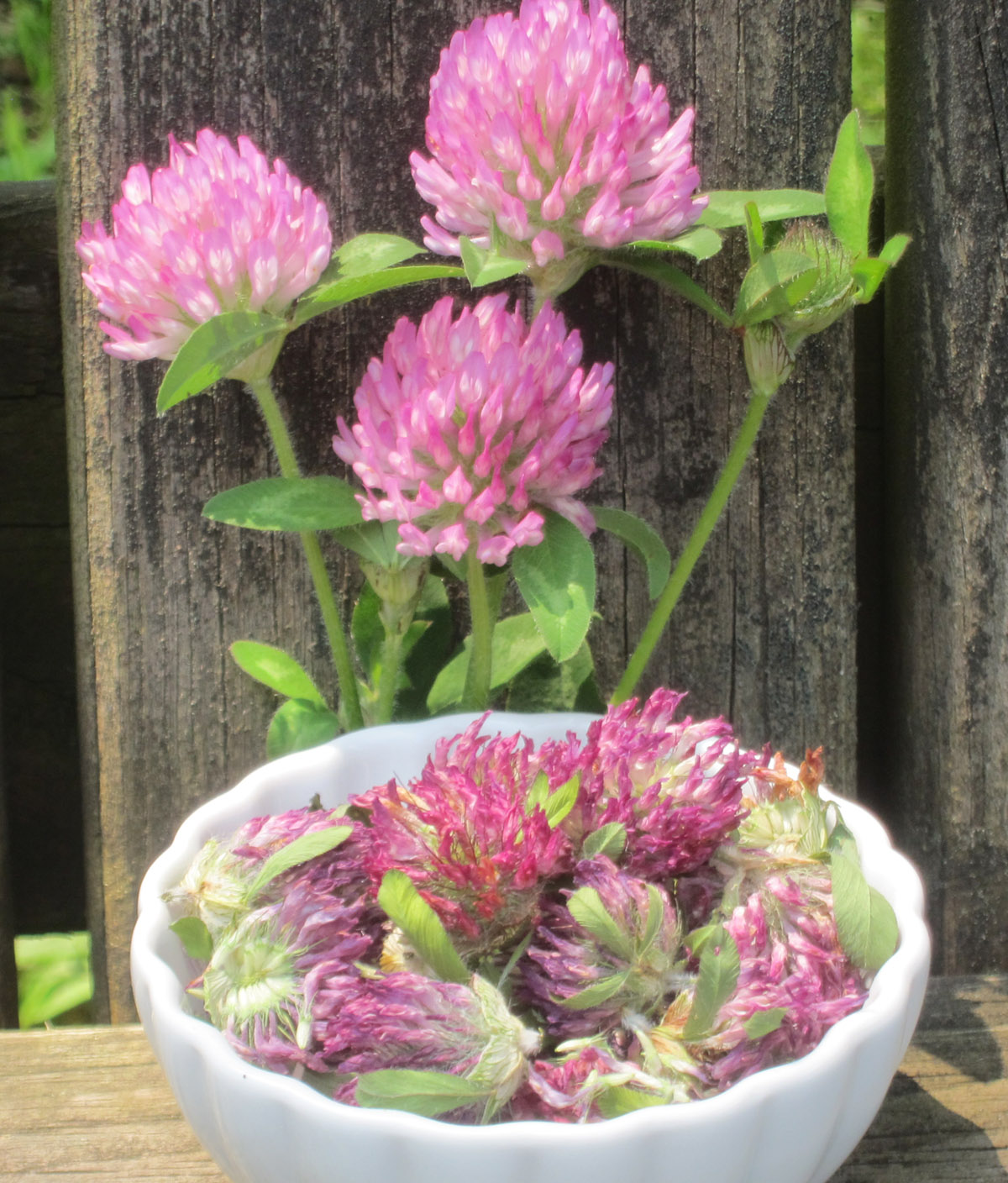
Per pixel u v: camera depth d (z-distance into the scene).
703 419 0.36
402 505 0.31
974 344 0.36
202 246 0.31
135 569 0.36
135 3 0.35
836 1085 0.28
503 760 0.30
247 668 0.35
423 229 0.36
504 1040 0.28
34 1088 0.33
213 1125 0.28
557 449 0.32
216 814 0.31
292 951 0.28
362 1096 0.27
